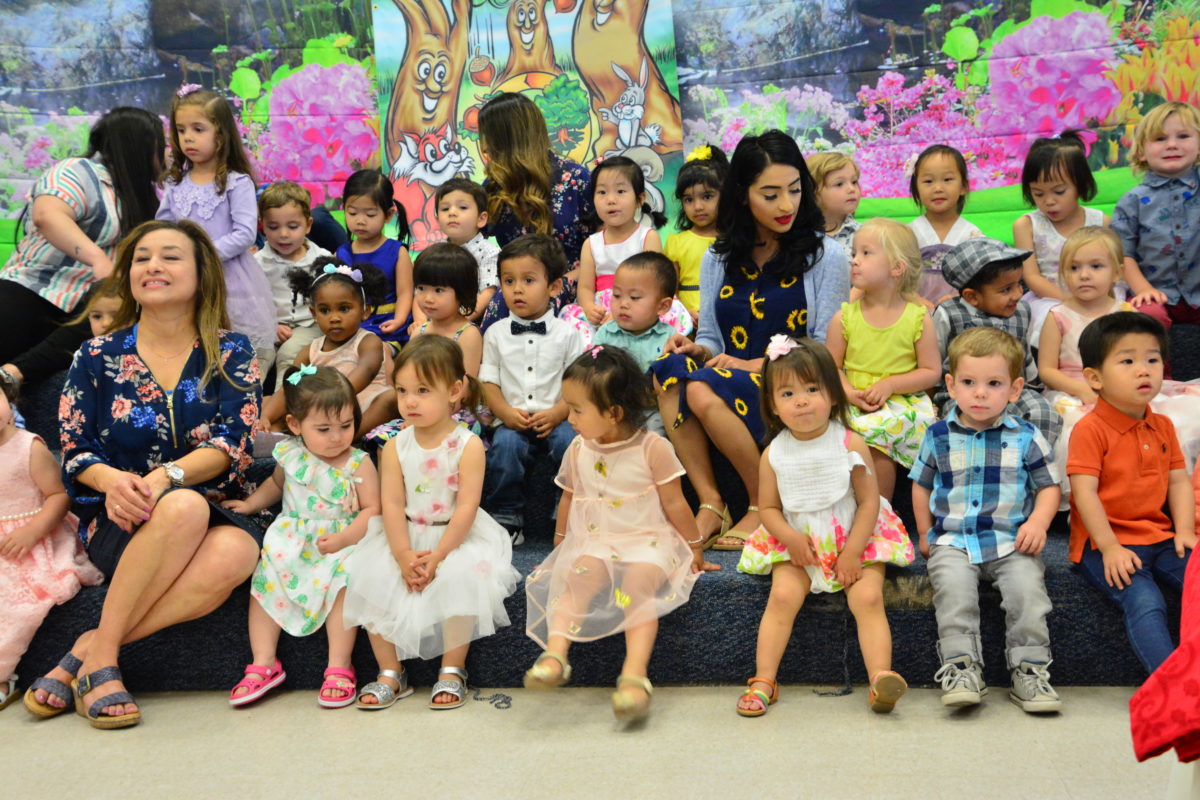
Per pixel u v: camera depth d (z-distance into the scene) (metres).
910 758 1.88
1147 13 4.10
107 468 2.34
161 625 2.33
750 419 2.65
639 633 2.24
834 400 2.31
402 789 1.81
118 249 2.51
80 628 2.40
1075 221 3.46
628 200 3.34
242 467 2.51
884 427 2.60
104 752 2.03
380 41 4.54
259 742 2.06
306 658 2.39
